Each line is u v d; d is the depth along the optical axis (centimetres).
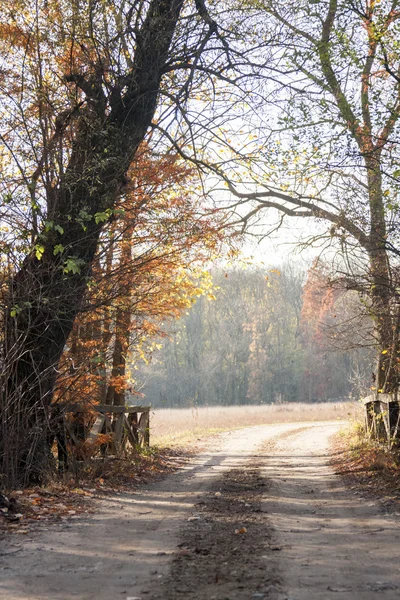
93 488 1098
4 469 1048
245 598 486
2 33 1219
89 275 1237
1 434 1066
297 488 1164
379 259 1430
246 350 7931
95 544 680
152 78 1263
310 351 7506
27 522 788
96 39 1223
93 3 1205
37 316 1104
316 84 1388
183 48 1298
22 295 1085
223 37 1312
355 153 1345
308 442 2323
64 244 1146
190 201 1399
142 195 1346
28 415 1084
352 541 698
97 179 1148
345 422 3625
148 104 1271
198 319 7975
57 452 1326
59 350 1179
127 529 766
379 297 1463
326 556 626
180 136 1383
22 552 639
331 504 977
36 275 1114
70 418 1288
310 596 491
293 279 8062
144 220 1321
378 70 1332
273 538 710
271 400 7900
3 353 1095
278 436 2653
